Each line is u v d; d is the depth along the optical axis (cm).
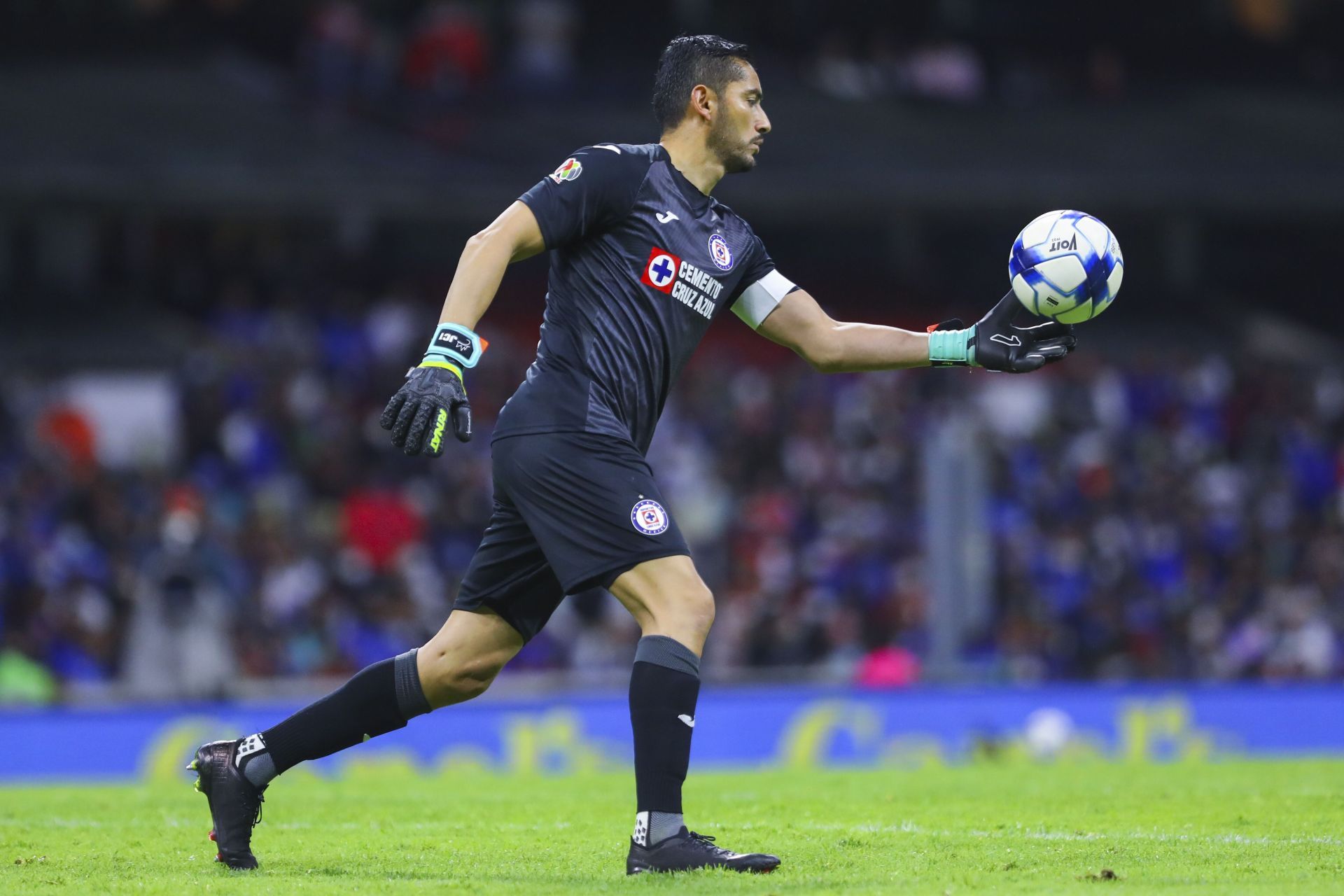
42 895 1357
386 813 2119
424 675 1522
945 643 4484
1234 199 8288
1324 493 6944
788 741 4097
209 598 4828
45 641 4775
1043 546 5994
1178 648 5812
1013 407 7050
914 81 9506
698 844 1448
